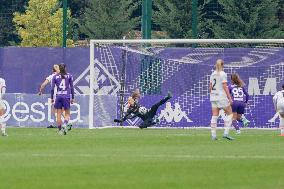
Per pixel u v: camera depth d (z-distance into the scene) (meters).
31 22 148.00
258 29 127.88
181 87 82.06
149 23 85.50
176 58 82.50
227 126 60.16
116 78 82.12
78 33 157.75
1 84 65.50
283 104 66.75
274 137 63.88
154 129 76.94
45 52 85.00
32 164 40.12
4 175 35.59
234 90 70.75
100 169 37.97
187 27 129.62
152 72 82.69
